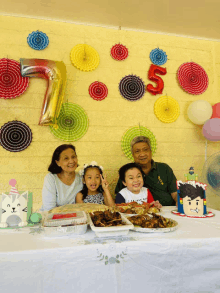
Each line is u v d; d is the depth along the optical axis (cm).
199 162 245
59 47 220
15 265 67
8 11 205
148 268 75
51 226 82
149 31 242
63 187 159
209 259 78
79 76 222
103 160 221
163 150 235
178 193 120
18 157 204
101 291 71
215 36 254
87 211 105
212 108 228
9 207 94
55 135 211
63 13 209
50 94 194
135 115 231
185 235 82
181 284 76
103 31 232
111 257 73
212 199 247
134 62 237
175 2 196
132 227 80
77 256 71
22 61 196
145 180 189
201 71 249
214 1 195
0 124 204
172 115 237
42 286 68
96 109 223
